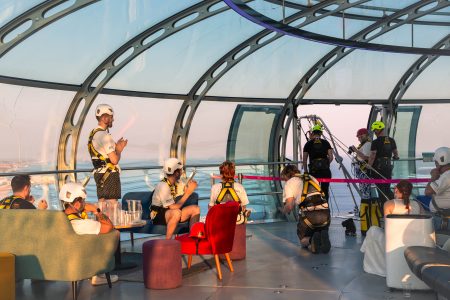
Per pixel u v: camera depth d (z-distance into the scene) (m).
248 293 6.86
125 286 7.29
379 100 14.85
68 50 9.48
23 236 6.39
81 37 9.25
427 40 12.25
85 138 15.69
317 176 11.39
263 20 7.80
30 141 13.38
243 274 7.87
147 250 7.14
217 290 7.03
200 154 14.14
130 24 9.25
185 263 8.70
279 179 12.17
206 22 9.95
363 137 11.35
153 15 9.12
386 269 6.73
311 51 11.96
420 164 13.95
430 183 8.04
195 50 10.92
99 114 8.11
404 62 13.30
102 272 6.64
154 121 13.24
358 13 9.89
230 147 14.35
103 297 6.79
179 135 12.94
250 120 14.09
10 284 5.99
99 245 6.55
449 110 15.63
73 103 10.77
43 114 11.87
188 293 6.91
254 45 11.06
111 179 8.05
